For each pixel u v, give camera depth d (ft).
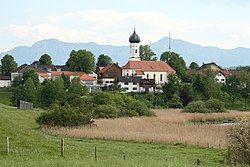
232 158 265.13
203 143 369.91
